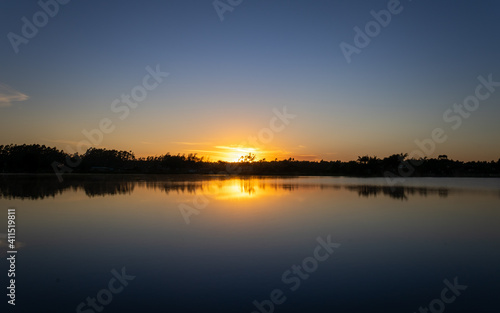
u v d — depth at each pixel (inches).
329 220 708.7
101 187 1594.5
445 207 928.9
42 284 341.4
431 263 414.3
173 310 283.7
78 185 1713.8
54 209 855.1
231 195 1261.1
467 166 3779.5
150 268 389.7
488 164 3873.0
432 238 546.9
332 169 4168.3
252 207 912.3
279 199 1128.8
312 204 987.3
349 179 2775.6
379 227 636.1
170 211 826.8
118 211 824.3
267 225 651.5
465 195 1278.3
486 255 450.9
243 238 540.4
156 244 500.4
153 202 1013.8
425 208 905.5
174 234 568.1
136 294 315.9
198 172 4667.8
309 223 672.4
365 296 314.0
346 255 447.5
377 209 882.8
